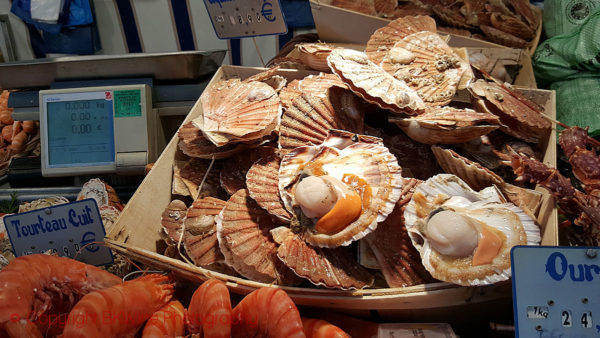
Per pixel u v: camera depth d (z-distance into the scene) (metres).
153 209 0.54
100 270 0.45
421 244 0.42
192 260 0.49
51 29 0.88
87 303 0.37
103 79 0.67
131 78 0.66
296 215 0.45
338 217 0.42
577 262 0.36
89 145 0.64
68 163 0.64
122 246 0.47
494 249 0.39
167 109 0.67
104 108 0.64
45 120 0.64
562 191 0.41
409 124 0.48
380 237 0.45
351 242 0.44
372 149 0.47
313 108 0.53
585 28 0.59
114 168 0.63
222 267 0.48
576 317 0.36
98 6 0.90
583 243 0.46
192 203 0.54
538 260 0.36
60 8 0.86
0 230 0.61
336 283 0.41
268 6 0.59
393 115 0.51
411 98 0.48
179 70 0.64
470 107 0.56
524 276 0.36
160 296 0.42
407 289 0.40
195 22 0.91
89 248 0.51
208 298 0.37
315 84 0.56
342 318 0.45
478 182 0.46
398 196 0.44
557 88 0.63
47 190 0.65
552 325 0.36
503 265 0.39
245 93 0.55
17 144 0.79
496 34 0.66
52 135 0.64
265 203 0.47
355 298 0.41
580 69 0.60
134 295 0.40
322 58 0.58
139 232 0.52
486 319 0.46
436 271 0.40
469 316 0.45
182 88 0.66
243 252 0.45
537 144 0.53
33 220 0.50
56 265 0.43
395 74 0.55
